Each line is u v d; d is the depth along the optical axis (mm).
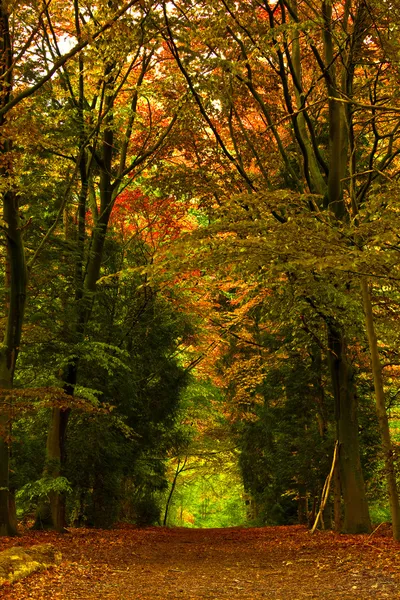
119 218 23641
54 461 17719
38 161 16906
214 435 30641
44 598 7367
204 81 15109
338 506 17766
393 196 10078
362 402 19734
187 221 24453
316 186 17375
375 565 10070
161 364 23828
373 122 14258
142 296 22750
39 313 17438
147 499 27062
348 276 11414
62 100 17875
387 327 13938
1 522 14523
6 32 12836
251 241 9797
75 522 21344
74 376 18500
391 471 12938
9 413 13172
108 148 20312
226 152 15812
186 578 9906
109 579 9359
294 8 15953
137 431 23062
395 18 12789
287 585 8914
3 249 19406
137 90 17359
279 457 22391
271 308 15727
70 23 18250
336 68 17625
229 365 27719
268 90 17969
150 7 13656
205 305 24469
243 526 30594
